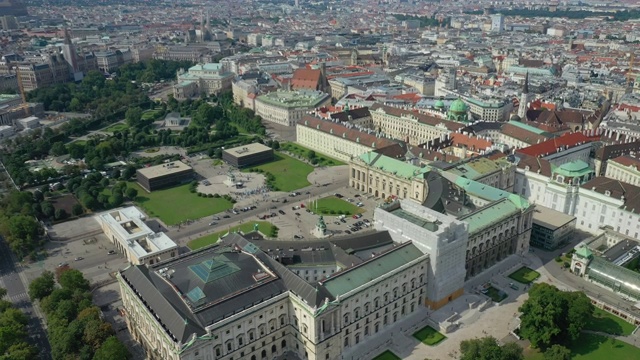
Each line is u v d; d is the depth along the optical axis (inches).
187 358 7337.6
